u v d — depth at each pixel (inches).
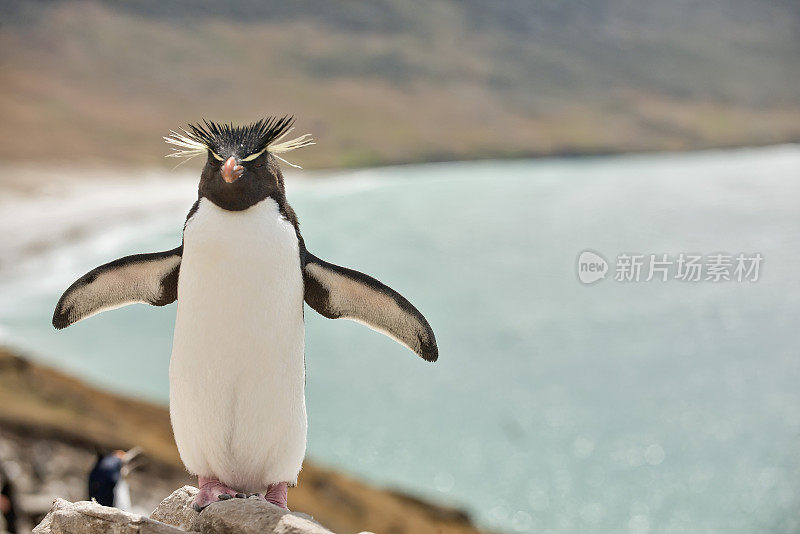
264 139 192.1
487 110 4822.8
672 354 1472.7
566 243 2283.5
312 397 1262.3
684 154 4544.8
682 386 1333.7
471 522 729.0
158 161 3142.2
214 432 195.0
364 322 211.9
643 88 5329.7
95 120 3622.0
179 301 193.2
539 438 1146.0
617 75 5433.1
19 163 2837.1
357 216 2652.6
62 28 4416.8
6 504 457.4
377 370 1393.9
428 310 1726.1
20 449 569.3
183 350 192.2
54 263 1621.6
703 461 1078.4
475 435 1147.9
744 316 1683.1
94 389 795.4
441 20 5644.7
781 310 1702.8
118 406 769.6
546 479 1026.1
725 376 1368.1
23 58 4106.8
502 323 1653.5
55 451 581.6
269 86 4584.2
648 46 5787.4
